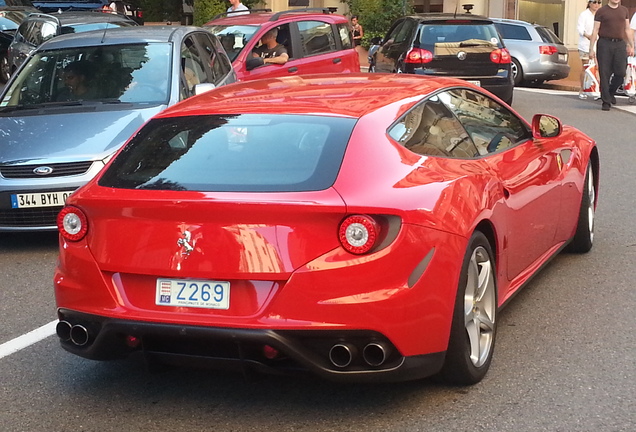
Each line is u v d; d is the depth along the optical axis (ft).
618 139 48.14
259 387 16.69
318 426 14.98
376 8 108.88
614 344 18.53
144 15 113.91
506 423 14.87
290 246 14.11
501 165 18.66
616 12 60.49
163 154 16.19
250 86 19.17
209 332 14.25
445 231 14.97
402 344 14.35
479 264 16.58
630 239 27.20
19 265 26.45
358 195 14.34
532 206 19.65
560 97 71.61
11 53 67.46
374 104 16.71
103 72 31.60
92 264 15.11
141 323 14.62
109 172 16.16
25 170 26.89
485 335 16.72
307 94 17.74
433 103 17.85
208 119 16.98
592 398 15.81
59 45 33.06
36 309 22.17
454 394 16.05
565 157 22.48
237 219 14.26
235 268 14.25
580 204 24.14
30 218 26.91
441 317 14.89
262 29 48.34
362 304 13.99
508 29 83.82
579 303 21.26
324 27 52.03
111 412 15.83
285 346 14.03
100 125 28.17
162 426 15.19
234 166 15.34
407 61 55.72
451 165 16.67
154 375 17.47
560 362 17.54
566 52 85.71
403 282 14.29
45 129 28.12
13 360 18.57
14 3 93.45
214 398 16.28
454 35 55.57
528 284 22.84
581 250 25.40
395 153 15.65
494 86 55.62
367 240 13.99
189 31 35.40
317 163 15.02
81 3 98.07
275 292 14.17
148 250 14.73
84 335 15.39
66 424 15.39
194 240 14.46
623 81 64.23
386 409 15.53
